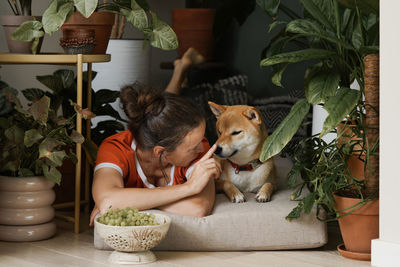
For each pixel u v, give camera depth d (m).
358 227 2.38
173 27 4.27
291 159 3.47
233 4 3.97
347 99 2.34
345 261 2.39
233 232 2.49
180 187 2.48
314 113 3.18
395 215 2.19
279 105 3.78
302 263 2.36
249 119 2.68
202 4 4.38
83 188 3.30
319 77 2.52
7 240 2.63
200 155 2.72
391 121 2.18
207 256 2.44
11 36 2.71
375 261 2.24
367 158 2.32
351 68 2.57
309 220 2.53
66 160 3.22
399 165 2.17
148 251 2.35
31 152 2.65
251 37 4.28
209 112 3.84
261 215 2.52
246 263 2.35
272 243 2.51
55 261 2.35
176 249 2.48
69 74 3.15
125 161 2.59
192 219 2.47
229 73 4.43
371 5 2.53
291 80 4.07
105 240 2.28
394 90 2.17
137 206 2.44
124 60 3.70
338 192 2.49
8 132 2.57
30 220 2.61
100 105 3.24
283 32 3.52
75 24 2.98
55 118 2.62
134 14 2.86
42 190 2.64
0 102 2.90
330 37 2.52
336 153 2.51
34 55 2.72
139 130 2.50
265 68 4.21
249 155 2.72
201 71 4.46
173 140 2.46
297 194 2.74
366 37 2.66
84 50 2.82
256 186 2.80
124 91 2.52
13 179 2.58
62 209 3.25
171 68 4.23
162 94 2.52
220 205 2.63
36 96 3.05
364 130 2.38
